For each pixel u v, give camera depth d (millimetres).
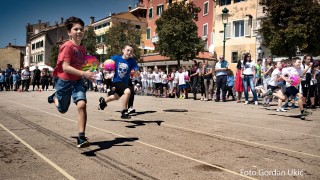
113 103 12180
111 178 3225
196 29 31094
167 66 36781
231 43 32781
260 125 6852
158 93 19422
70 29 4402
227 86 15375
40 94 18875
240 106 11445
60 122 6855
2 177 3232
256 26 30281
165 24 30656
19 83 23938
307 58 10922
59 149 4418
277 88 11250
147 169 3541
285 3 24203
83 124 4266
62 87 4383
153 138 5262
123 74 6734
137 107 10930
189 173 3414
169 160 3920
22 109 9539
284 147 4715
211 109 10250
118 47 39719
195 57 32219
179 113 8992
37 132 5648
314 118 8258
